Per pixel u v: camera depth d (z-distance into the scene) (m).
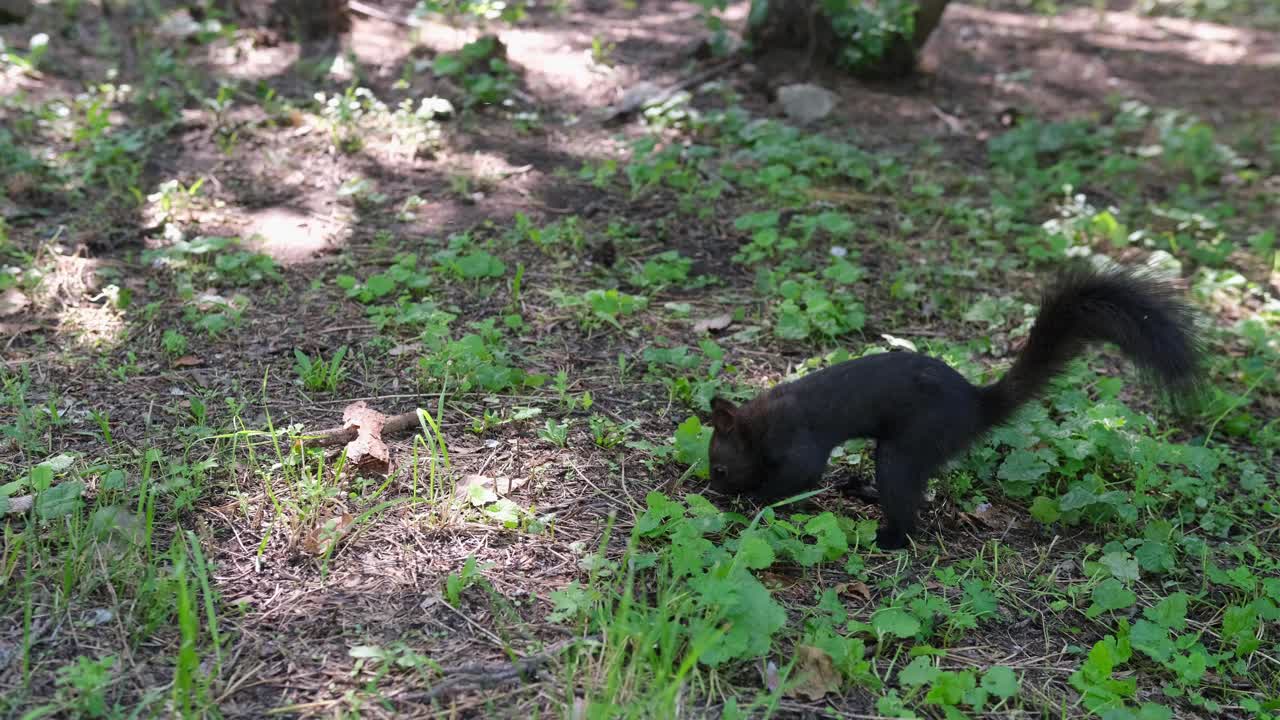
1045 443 1.69
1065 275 1.63
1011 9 4.05
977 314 1.94
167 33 2.69
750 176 2.23
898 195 2.27
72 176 2.09
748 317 1.91
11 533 1.47
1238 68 3.45
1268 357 1.93
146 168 2.13
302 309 1.85
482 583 1.47
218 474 1.56
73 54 2.56
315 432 1.62
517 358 1.79
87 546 1.45
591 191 2.19
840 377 1.58
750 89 2.70
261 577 1.46
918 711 1.40
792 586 1.51
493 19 3.04
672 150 2.23
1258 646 1.50
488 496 1.54
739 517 1.54
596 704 1.33
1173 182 2.48
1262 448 1.78
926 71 2.93
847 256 2.06
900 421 1.57
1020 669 1.46
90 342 1.75
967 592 1.50
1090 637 1.50
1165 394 1.73
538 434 1.66
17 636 1.38
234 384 1.70
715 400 1.59
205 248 1.90
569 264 1.97
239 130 2.26
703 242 2.07
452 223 2.06
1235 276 2.07
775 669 1.41
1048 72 3.21
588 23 3.16
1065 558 1.58
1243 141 2.77
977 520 1.62
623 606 1.37
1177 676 1.46
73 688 1.35
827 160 2.29
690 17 3.31
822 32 2.79
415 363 1.76
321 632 1.41
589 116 2.46
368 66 2.60
